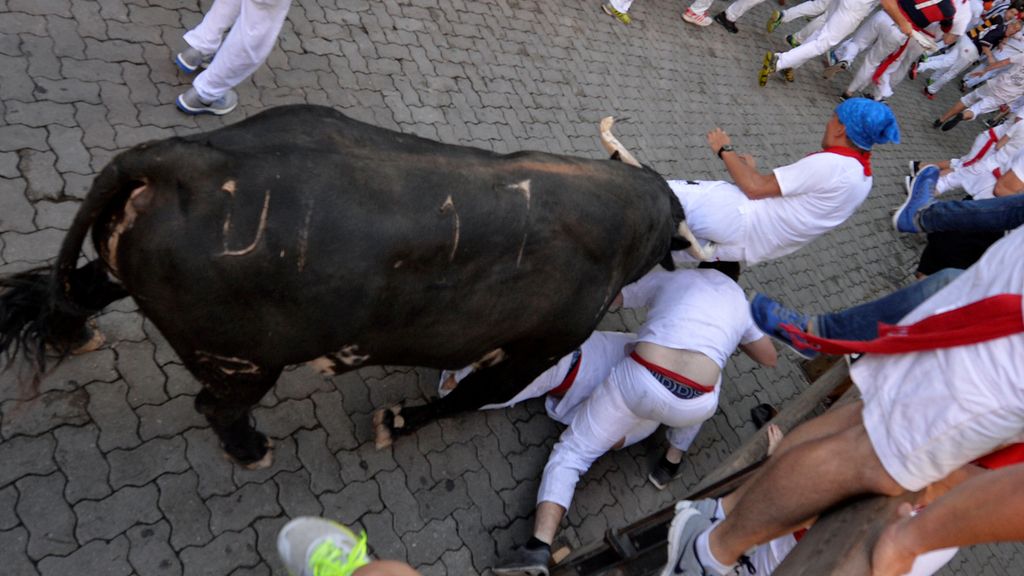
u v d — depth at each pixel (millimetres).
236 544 2748
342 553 1852
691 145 6551
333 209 1945
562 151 5406
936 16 7820
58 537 2477
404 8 5480
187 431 2883
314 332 2109
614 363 3787
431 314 2270
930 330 1760
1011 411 1529
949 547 1454
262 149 1947
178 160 1819
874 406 1787
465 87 5270
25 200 3143
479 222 2191
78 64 3705
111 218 1915
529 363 2920
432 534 3188
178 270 1879
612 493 3867
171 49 4121
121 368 2910
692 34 8164
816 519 1866
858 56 10453
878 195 8102
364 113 4562
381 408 3324
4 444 2564
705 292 3469
